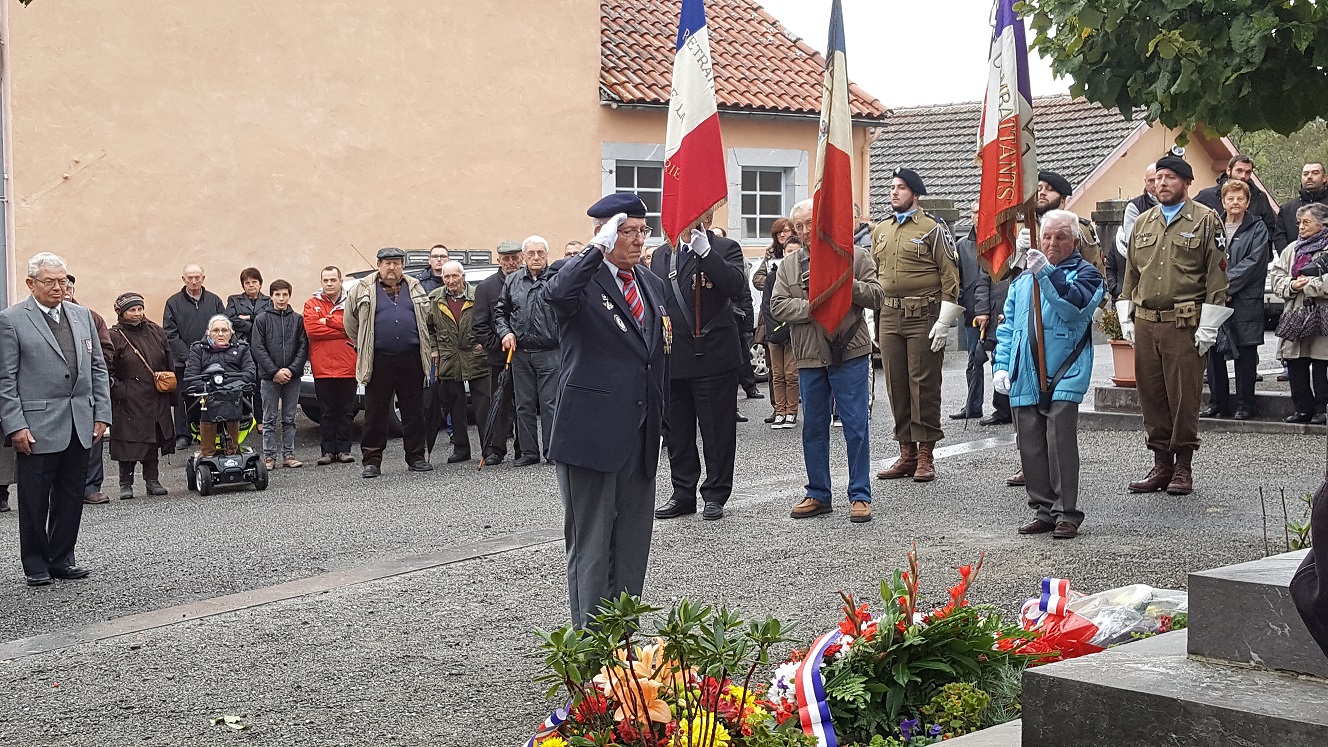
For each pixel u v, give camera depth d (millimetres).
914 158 33156
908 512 9695
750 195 22750
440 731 5520
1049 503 8758
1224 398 12812
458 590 7918
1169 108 6020
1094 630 5242
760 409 16797
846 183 9148
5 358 8789
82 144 16688
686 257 9609
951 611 4906
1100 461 11555
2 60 16141
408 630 7066
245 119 17859
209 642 6992
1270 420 12523
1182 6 5645
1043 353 8617
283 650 6777
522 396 13242
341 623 7258
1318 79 5820
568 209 20703
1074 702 3852
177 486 13000
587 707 4230
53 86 16469
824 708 4520
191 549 9711
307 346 14195
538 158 20359
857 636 4828
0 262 16234
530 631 6961
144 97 17094
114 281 16984
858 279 9359
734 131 22297
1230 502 9578
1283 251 12422
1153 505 9602
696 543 8859
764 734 4316
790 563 8172
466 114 19656
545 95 20375
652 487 6602
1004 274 9305
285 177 18203
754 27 24609
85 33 16656
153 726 5719
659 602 7340
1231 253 12438
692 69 9234
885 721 4664
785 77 23344
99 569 9188
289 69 18156
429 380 13641
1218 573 4012
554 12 20375
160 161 17250
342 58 18578
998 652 4867
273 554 9398
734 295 9648
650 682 4156
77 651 6945
